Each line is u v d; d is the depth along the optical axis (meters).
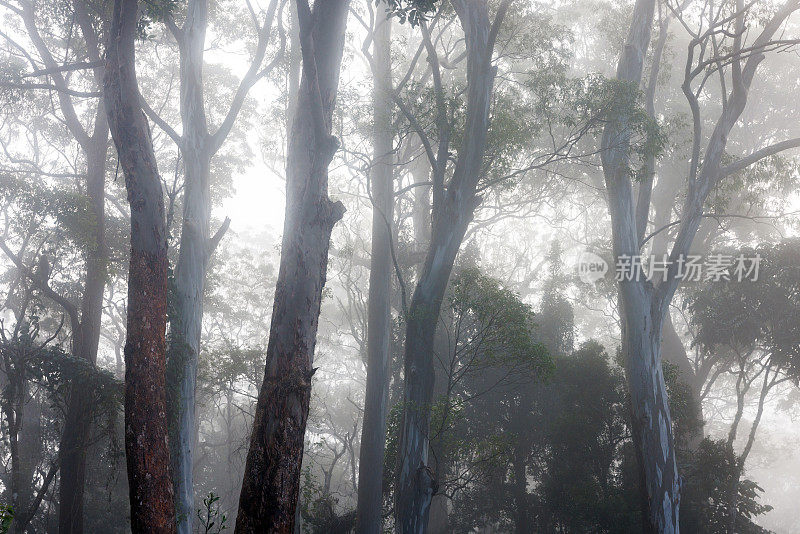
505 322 14.79
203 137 17.89
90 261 21.59
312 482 23.17
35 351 17.30
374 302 22.05
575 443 20.33
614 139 17.52
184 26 17.94
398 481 14.57
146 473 6.98
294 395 7.44
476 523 23.66
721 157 17.72
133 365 7.36
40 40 22.27
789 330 19.55
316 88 8.70
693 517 18.69
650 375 16.78
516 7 20.12
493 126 16.09
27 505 22.25
